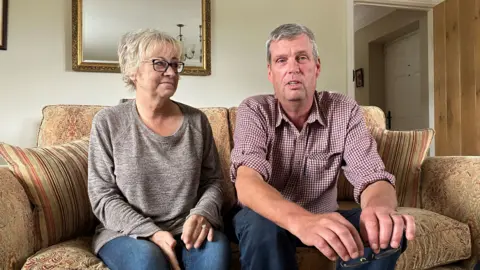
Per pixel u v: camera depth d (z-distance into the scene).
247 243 1.01
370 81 4.86
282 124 1.31
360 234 0.82
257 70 2.70
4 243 1.03
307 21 2.79
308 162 1.31
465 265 1.49
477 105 2.90
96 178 1.25
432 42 3.45
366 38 4.88
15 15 2.30
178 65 1.32
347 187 1.88
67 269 1.03
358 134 1.29
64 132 1.72
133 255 1.05
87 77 2.41
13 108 2.30
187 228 1.13
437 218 1.46
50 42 2.35
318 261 1.24
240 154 1.19
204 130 1.39
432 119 3.47
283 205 0.89
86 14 2.38
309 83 1.25
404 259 1.31
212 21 2.62
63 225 1.28
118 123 1.29
